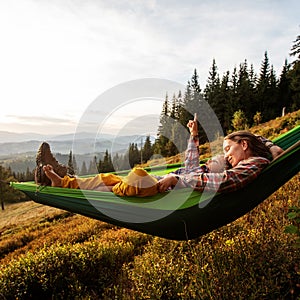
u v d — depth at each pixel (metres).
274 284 2.51
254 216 3.97
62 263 4.13
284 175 2.42
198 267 2.82
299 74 26.30
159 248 3.85
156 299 2.83
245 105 29.83
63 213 12.37
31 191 3.06
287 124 13.78
